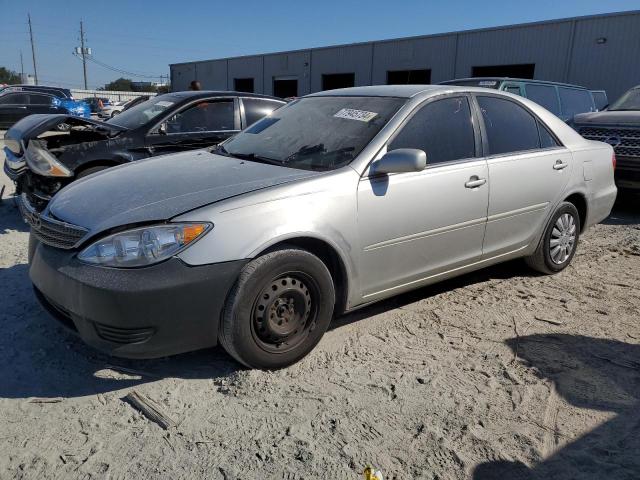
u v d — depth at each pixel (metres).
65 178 5.86
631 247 6.01
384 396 2.99
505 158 4.24
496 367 3.33
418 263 3.77
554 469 2.47
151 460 2.47
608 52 20.94
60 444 2.56
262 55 36.75
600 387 3.14
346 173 3.36
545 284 4.79
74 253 2.94
